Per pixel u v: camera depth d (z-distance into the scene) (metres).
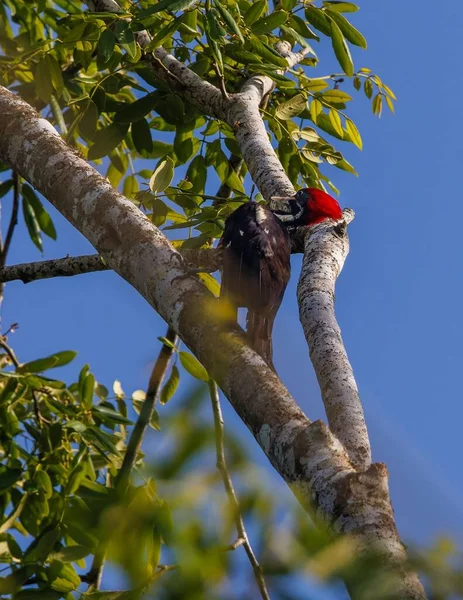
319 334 7.20
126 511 4.31
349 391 6.54
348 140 12.05
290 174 12.17
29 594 8.77
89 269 10.79
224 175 12.32
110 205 7.74
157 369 11.11
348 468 4.90
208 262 10.02
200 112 11.83
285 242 9.34
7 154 8.84
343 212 11.08
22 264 11.16
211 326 6.34
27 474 10.68
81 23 10.38
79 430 10.26
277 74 10.44
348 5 10.98
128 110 11.14
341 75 12.38
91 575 9.85
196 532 3.85
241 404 5.72
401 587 3.68
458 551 3.18
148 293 7.08
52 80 10.68
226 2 10.36
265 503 3.63
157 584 4.02
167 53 11.60
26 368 10.80
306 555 3.42
